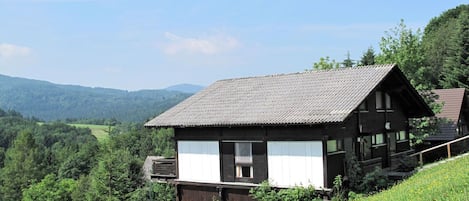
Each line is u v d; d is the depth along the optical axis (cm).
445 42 6538
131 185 3916
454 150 3522
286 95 2461
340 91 2294
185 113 2641
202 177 2541
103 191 3956
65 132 17738
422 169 2475
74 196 5897
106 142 7556
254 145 2364
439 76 5650
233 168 2427
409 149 2966
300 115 2155
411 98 2772
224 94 2770
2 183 9631
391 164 2620
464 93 3953
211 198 2514
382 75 2345
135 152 9581
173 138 2659
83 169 9712
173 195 2734
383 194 1783
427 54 6247
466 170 1620
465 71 5216
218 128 2477
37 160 9719
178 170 2639
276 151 2281
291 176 2231
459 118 3788
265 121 2200
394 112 2789
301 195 2125
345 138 2288
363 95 2170
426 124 3272
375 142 2553
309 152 2175
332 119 2005
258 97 2556
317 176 2150
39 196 6116
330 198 2102
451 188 1387
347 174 2247
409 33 3953
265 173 2312
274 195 2217
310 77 2611
